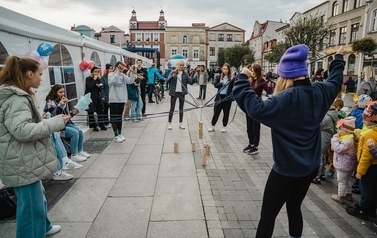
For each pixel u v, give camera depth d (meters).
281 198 2.01
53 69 5.89
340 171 3.43
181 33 60.56
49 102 4.56
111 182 4.10
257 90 5.14
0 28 4.00
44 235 2.34
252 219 3.12
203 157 4.81
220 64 53.53
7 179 2.12
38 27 5.06
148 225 2.99
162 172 4.50
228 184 4.06
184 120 9.01
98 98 7.21
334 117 4.02
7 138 2.08
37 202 2.25
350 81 15.27
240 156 5.37
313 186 4.02
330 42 29.62
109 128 7.75
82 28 31.03
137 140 6.48
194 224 3.01
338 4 28.50
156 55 23.28
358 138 3.32
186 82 7.46
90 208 3.35
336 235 2.83
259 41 55.88
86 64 7.39
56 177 4.12
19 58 2.17
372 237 2.80
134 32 60.69
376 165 2.99
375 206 3.14
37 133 2.03
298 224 2.26
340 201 3.50
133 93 8.41
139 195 3.69
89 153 5.47
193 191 3.82
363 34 24.81
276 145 1.96
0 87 2.07
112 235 2.81
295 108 1.81
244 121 9.02
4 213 3.05
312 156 1.92
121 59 11.95
